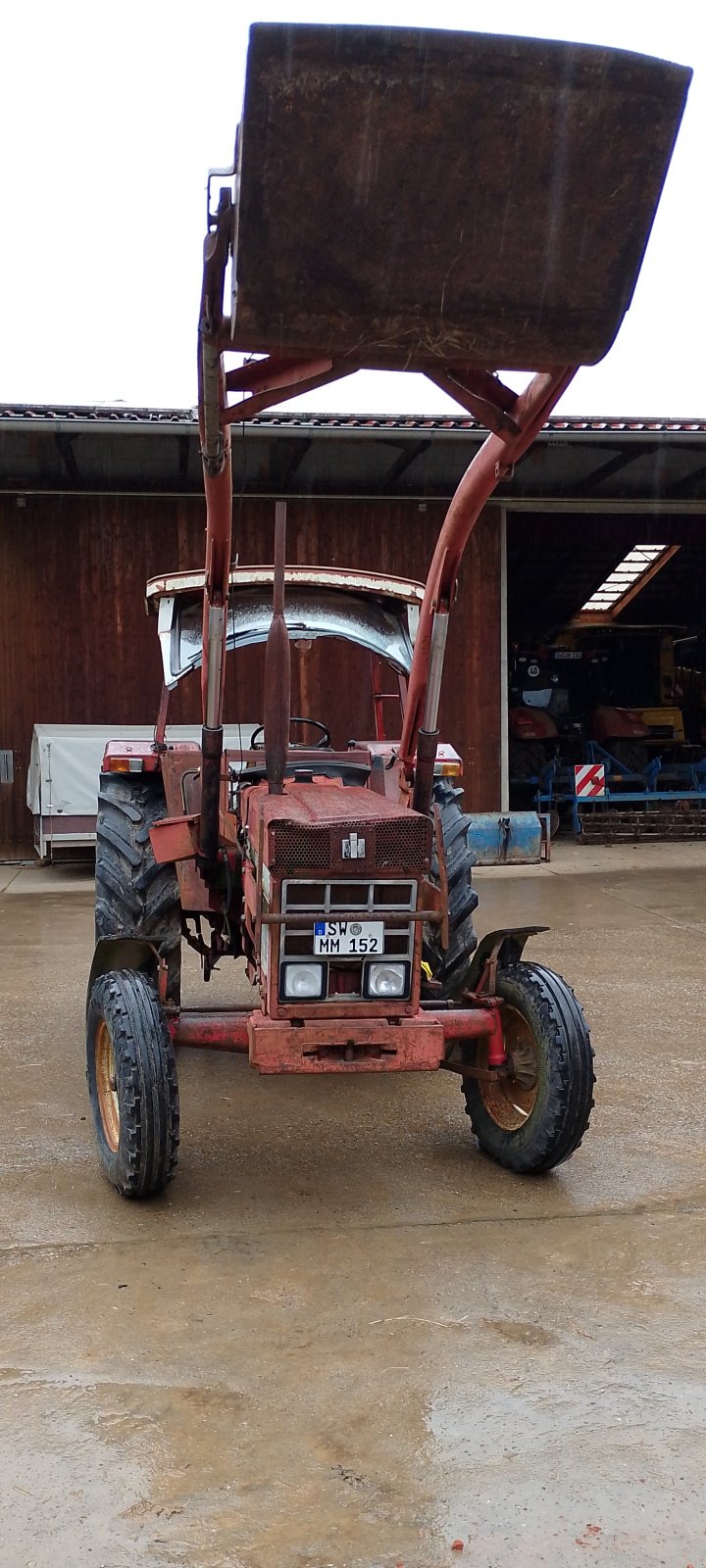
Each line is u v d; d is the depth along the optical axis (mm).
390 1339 2660
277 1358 2576
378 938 3281
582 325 2645
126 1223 3256
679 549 17781
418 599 4684
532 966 3629
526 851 10812
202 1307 2791
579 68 2365
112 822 4809
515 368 2766
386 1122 4160
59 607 11898
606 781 14734
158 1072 3238
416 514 12508
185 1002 5816
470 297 2580
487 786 12930
